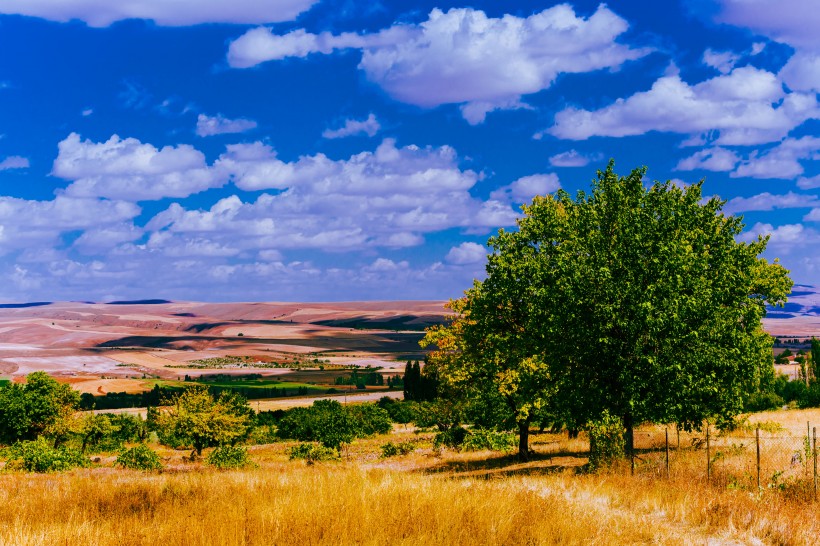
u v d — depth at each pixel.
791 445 25.95
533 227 31.94
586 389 23.86
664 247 23.33
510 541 10.76
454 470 32.22
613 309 22.97
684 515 13.93
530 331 30.12
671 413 22.97
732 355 23.61
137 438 77.44
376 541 10.23
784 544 12.01
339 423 54.34
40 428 68.25
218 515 12.36
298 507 12.59
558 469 26.59
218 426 50.47
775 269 31.81
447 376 39.53
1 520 13.56
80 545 10.60
